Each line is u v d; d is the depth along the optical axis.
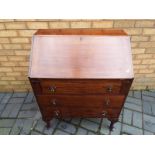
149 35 2.54
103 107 2.18
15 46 2.64
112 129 2.53
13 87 3.12
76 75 1.86
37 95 2.05
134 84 3.09
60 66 1.88
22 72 2.92
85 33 2.02
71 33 2.02
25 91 3.12
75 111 2.25
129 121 2.66
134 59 2.80
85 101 2.11
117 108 2.19
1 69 2.88
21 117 2.74
